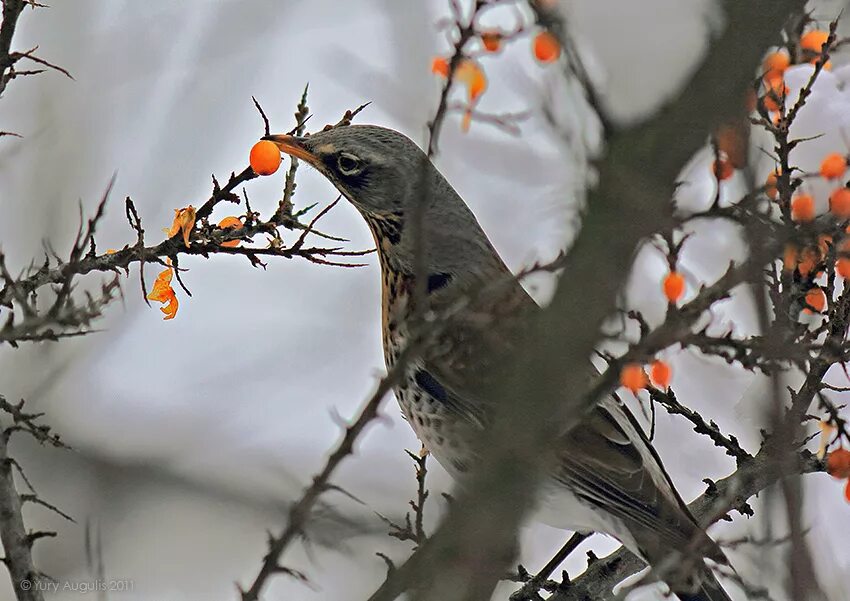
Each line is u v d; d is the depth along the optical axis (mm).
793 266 8547
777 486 8250
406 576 6098
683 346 6855
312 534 8820
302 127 9859
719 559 8312
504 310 8711
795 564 7023
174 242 8906
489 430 5996
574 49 6977
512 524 5918
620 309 5727
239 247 8945
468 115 8852
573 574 14383
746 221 6816
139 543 15148
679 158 5773
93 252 8820
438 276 12328
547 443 5855
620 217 5703
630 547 11234
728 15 5855
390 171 12266
